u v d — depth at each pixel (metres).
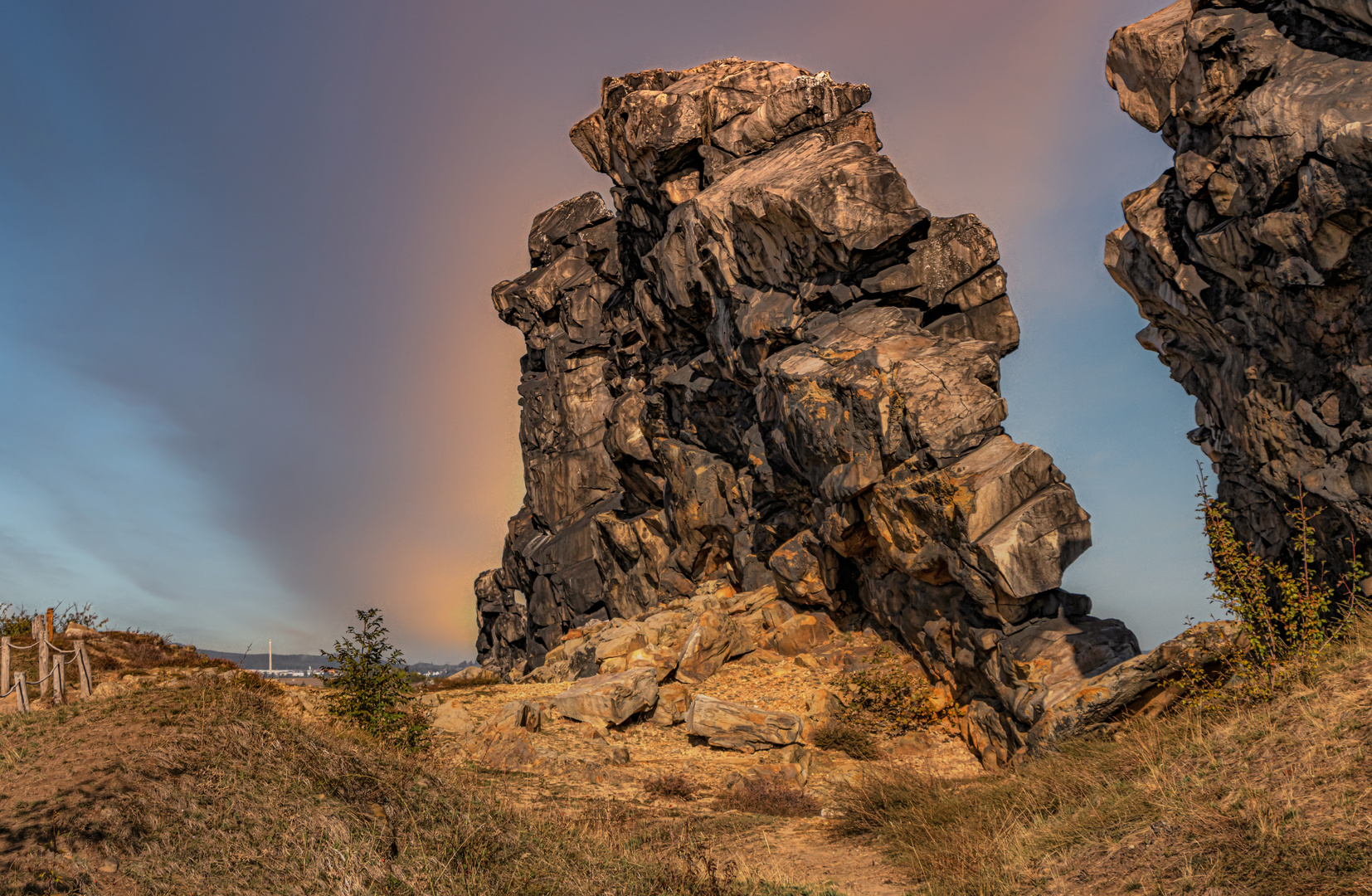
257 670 20.91
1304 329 13.56
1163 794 8.60
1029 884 8.25
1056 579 17.00
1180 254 15.56
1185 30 14.37
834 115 29.36
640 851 10.80
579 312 44.94
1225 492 16.84
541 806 13.07
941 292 23.78
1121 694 14.13
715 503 31.03
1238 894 6.59
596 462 44.00
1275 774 7.88
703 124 30.72
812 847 11.88
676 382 32.47
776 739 18.97
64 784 9.22
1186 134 14.98
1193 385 17.28
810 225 23.73
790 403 23.00
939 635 19.88
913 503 19.05
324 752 11.17
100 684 16.80
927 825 11.19
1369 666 8.88
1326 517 13.71
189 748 10.42
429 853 9.09
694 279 29.88
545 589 43.19
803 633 24.78
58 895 7.24
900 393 19.78
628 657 23.80
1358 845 6.50
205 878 7.86
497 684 26.61
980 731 17.81
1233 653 12.30
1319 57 12.87
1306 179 12.18
